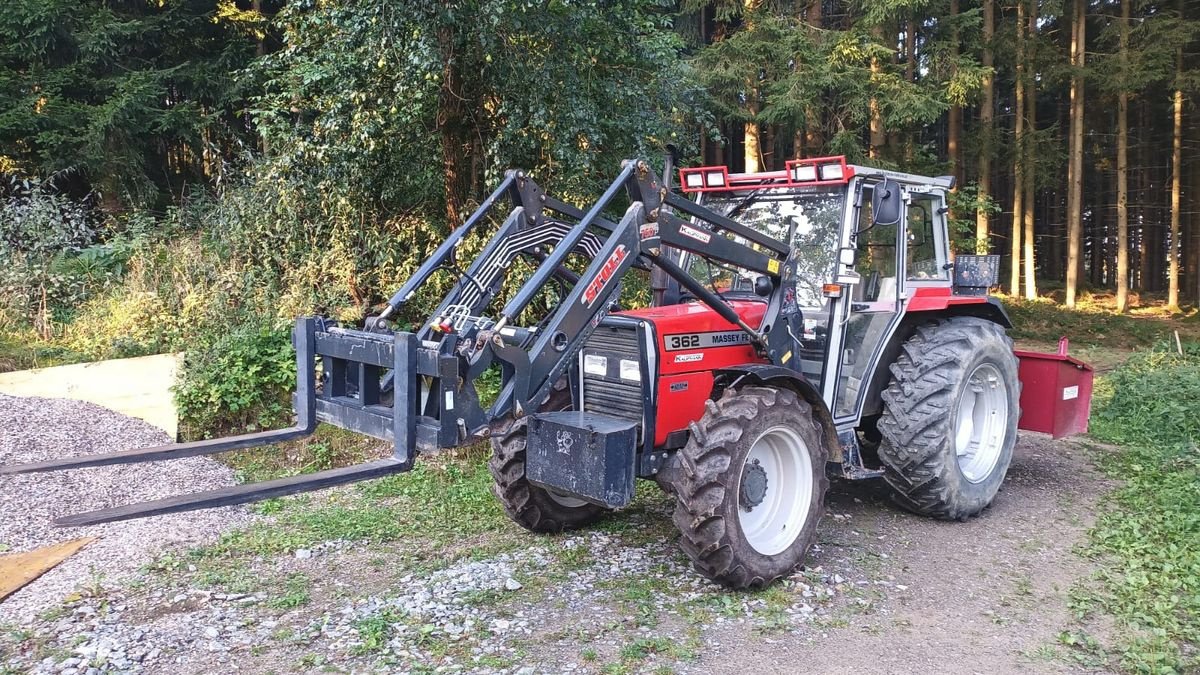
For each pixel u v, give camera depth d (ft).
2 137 40.37
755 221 16.97
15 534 15.65
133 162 42.65
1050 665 11.04
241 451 21.52
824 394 15.52
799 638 11.75
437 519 17.04
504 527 16.53
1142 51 52.65
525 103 23.04
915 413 16.44
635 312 14.74
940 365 16.65
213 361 23.11
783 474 14.20
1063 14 55.31
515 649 11.31
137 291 29.66
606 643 11.51
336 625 12.07
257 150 45.80
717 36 50.67
